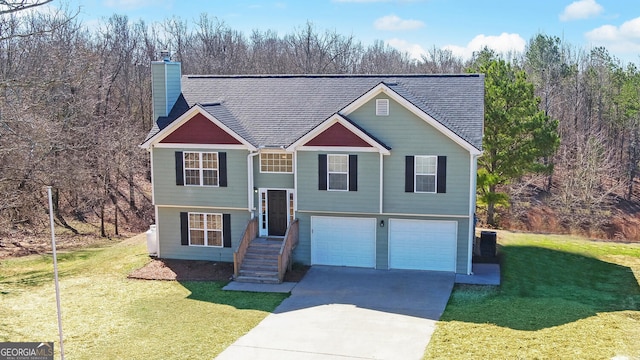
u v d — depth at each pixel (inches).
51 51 1446.9
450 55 3442.4
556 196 2012.8
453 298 891.4
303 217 1064.2
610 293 919.0
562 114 2482.8
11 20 1240.2
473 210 1019.3
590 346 665.0
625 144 2484.0
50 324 792.3
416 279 984.9
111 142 1700.3
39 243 1454.2
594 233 1833.2
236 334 751.1
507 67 1685.5
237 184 1065.5
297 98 1152.2
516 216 1849.2
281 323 792.3
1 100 989.2
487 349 672.4
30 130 1185.4
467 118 1029.2
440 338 719.1
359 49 3312.0
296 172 1040.8
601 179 2132.1
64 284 999.0
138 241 1316.4
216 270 1055.0
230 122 1071.0
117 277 1030.4
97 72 1770.4
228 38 2913.4
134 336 746.2
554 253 1140.5
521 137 1492.4
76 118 1577.3
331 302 882.1
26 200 1400.1
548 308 824.3
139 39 2701.8
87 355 683.4
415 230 1028.5
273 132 1082.7
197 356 679.7
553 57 2957.7
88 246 1450.5
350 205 1029.2
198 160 1075.9
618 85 2632.9
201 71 2511.1
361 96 998.4
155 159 1089.4
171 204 1096.2
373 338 729.6
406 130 995.3
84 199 1769.2
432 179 999.6
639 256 1136.2
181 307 866.1
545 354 647.8
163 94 1138.7
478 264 1065.5
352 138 1005.8
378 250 1045.8
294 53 3070.9
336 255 1065.5
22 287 986.7
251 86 1205.7
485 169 1512.1
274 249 1045.8
